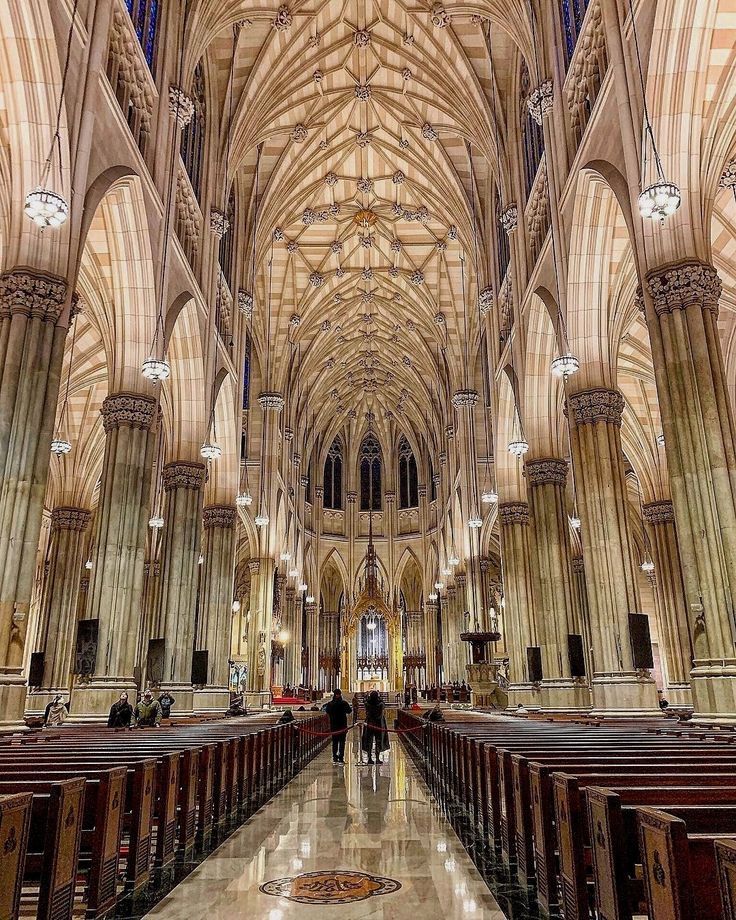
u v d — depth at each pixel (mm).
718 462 11430
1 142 13672
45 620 31188
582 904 4098
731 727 10195
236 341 28703
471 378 37812
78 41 13531
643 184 12875
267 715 27297
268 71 25953
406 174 33219
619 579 16078
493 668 30484
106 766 5766
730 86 13414
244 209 30484
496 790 7078
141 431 17328
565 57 18953
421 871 6199
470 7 23312
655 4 12719
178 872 6094
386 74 28562
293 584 46812
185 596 21594
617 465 16875
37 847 4457
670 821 2781
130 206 16516
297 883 5785
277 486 39500
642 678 15422
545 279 20578
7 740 9047
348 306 43281
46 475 11992
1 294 12227
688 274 12312
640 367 27609
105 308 19812
